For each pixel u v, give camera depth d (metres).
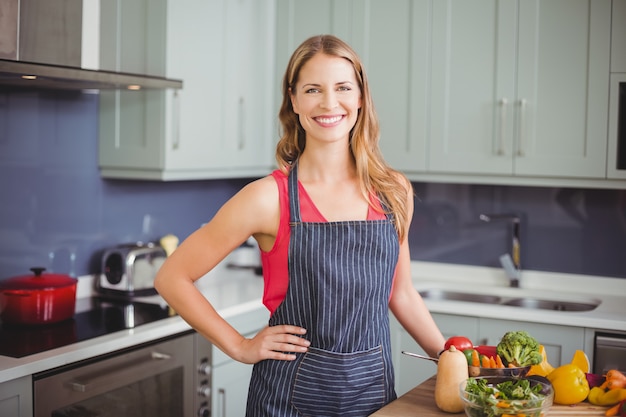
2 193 3.04
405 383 3.50
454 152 3.60
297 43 3.85
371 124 1.99
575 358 1.98
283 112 2.03
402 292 2.13
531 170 3.45
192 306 1.96
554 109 3.40
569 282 3.76
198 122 3.40
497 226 3.93
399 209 1.99
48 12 2.66
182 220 3.96
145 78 3.00
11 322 2.79
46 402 2.44
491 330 3.31
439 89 3.60
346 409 1.90
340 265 1.89
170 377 2.92
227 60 3.56
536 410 1.63
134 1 3.26
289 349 1.90
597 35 3.31
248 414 2.01
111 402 2.67
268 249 1.97
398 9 3.66
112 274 3.37
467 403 1.67
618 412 1.75
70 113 3.31
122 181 3.58
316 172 1.96
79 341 2.63
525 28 3.43
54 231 3.27
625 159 3.30
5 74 2.53
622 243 3.67
